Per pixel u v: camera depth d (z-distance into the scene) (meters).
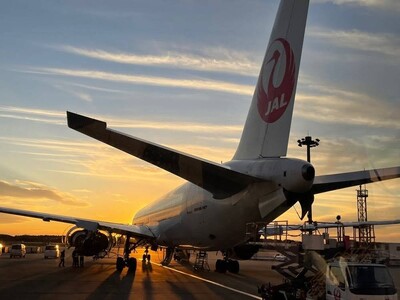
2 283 20.27
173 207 24.47
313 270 14.22
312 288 13.93
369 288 11.54
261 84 17.00
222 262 27.45
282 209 15.48
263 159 15.79
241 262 49.09
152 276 24.44
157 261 43.84
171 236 25.25
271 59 16.59
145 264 36.88
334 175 14.48
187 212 22.06
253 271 29.52
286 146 15.30
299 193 14.69
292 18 15.84
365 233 15.11
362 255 14.77
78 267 32.31
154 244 29.67
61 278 22.94
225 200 17.48
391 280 11.84
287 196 14.62
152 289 18.12
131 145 11.77
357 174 14.23
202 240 21.45
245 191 15.89
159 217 27.38
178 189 25.16
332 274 12.61
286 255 15.19
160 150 12.23
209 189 16.05
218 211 18.55
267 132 16.23
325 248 15.00
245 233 18.03
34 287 18.61
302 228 15.80
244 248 24.06
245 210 16.41
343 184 14.81
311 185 14.04
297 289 14.25
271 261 52.88
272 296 14.58
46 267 32.44
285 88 15.76
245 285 20.00
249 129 17.41
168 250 33.06
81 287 18.67
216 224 18.98
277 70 16.23
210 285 19.91
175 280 22.16
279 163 14.70
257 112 17.05
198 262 30.97
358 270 11.86
